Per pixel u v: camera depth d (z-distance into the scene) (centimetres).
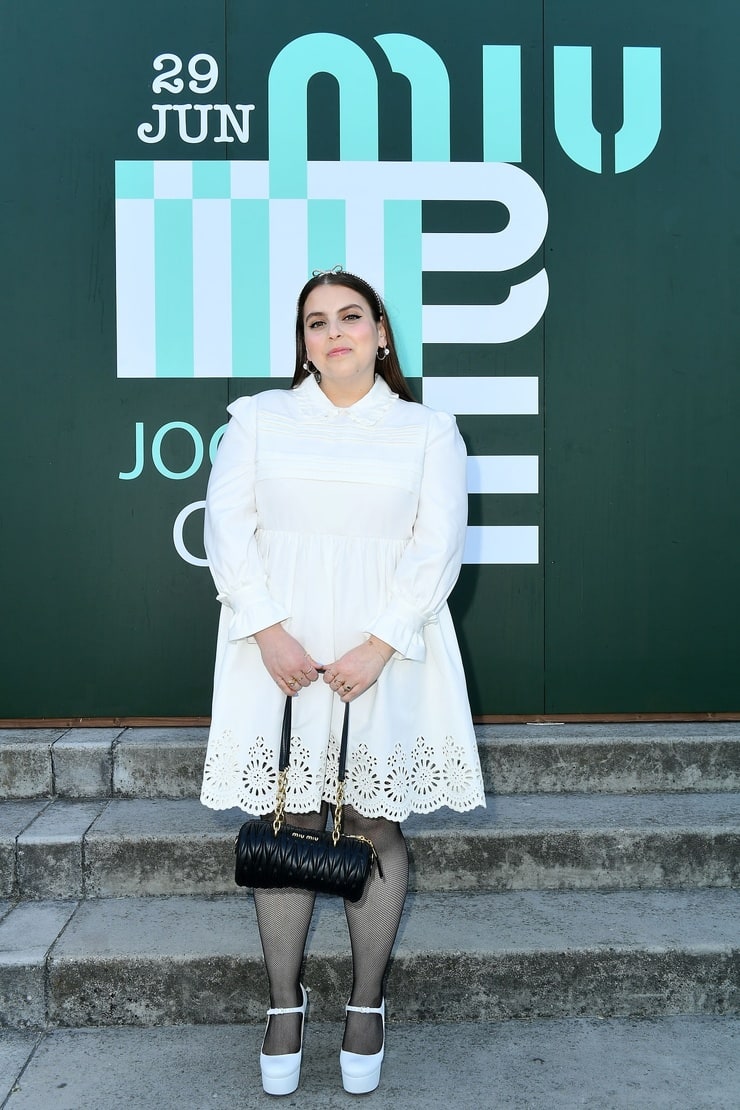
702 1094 213
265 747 205
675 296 346
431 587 202
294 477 207
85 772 311
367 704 205
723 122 346
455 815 292
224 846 274
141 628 342
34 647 340
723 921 260
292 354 344
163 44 339
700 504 348
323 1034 237
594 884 281
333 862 192
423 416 217
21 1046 232
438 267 344
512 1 342
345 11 340
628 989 246
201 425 342
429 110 342
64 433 339
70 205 338
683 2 343
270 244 342
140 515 341
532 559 346
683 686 348
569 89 343
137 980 240
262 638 200
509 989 244
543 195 344
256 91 340
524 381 346
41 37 337
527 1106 208
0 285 337
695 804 304
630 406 346
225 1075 220
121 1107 208
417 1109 207
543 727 338
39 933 253
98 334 339
